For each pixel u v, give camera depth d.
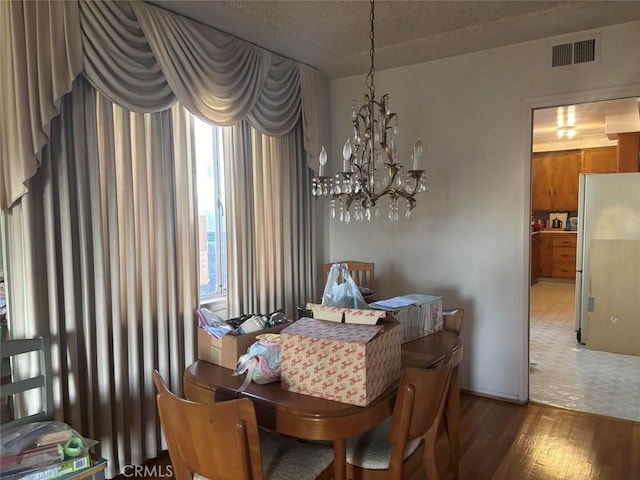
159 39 2.41
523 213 3.19
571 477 2.34
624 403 3.22
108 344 2.29
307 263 3.72
